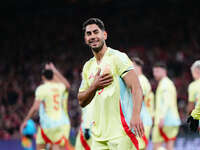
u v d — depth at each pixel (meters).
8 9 101.56
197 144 42.38
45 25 98.75
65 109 31.45
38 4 101.69
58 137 30.81
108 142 15.38
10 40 95.00
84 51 86.69
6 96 66.50
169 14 91.44
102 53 15.73
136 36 89.38
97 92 15.62
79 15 99.94
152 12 94.06
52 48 90.06
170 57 75.12
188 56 74.50
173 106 33.50
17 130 57.38
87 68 16.41
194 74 28.58
